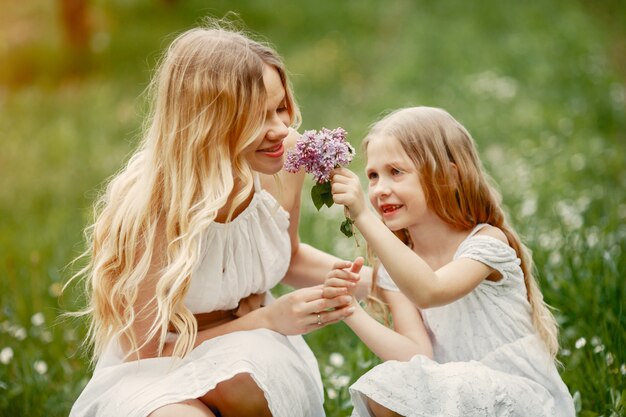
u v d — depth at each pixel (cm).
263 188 284
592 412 291
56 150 871
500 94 891
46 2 1575
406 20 1462
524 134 744
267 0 1683
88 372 362
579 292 368
